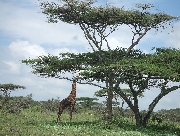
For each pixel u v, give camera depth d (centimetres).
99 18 3092
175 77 2683
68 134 2342
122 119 3612
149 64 2806
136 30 3244
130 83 3297
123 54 3428
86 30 3206
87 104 5994
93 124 2969
